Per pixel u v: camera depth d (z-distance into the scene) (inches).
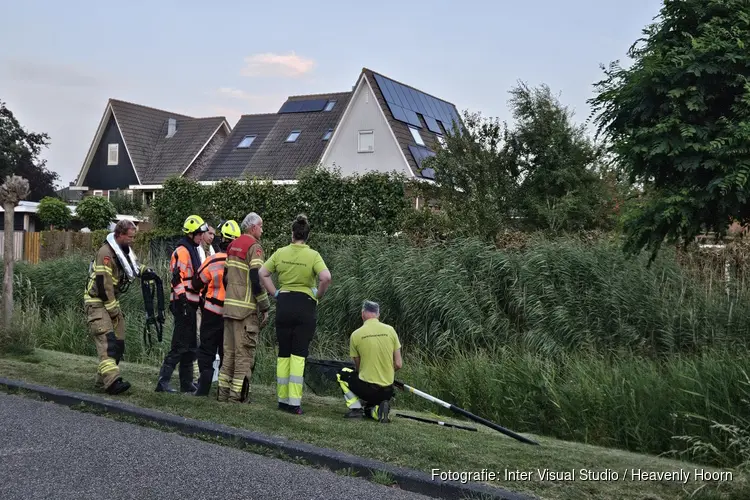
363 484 239.3
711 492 225.8
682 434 312.2
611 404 340.8
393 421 325.7
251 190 888.9
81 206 1470.2
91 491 222.4
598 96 315.9
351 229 811.4
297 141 1521.9
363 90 1391.5
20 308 560.7
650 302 450.9
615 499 220.8
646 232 310.7
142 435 288.8
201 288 361.7
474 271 514.9
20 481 228.8
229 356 348.8
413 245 577.6
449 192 863.7
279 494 225.0
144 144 1852.9
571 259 490.9
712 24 288.8
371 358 323.6
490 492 223.9
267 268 340.2
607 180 874.8
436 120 1526.8
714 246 474.0
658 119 300.5
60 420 307.3
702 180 290.0
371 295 531.5
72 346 548.4
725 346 398.0
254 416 312.0
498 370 401.1
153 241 869.2
